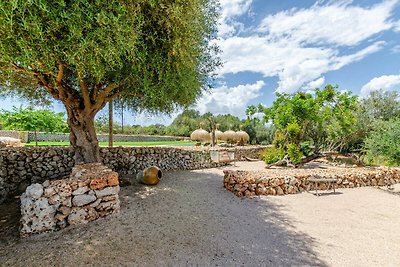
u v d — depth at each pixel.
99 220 4.89
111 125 11.06
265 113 15.52
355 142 17.27
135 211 5.54
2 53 4.07
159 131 46.19
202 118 49.06
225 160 14.57
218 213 5.80
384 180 9.58
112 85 7.07
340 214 5.95
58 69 6.07
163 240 4.20
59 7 3.85
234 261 3.64
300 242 4.39
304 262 3.69
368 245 4.32
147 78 6.31
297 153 13.05
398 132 8.45
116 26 4.23
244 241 4.35
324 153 13.34
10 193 7.36
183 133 46.09
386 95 22.06
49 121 15.34
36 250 3.70
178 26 5.64
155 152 11.63
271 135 30.27
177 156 12.58
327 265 3.62
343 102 13.30
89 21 4.13
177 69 6.24
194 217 5.42
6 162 7.47
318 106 13.25
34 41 4.11
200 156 13.54
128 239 4.14
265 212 6.02
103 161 9.84
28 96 9.32
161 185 8.48
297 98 13.34
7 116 14.31
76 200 4.68
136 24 5.18
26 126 14.17
